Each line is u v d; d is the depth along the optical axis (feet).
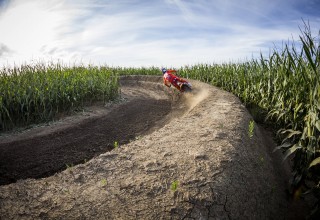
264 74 22.09
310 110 11.90
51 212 8.05
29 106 22.59
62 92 26.68
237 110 19.36
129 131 21.88
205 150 11.85
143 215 7.90
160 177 9.78
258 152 14.03
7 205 8.38
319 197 10.81
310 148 11.27
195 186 9.12
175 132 14.96
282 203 12.19
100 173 10.42
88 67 44.42
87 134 20.75
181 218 7.85
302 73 12.17
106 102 32.60
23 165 15.10
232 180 9.87
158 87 46.26
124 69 77.56
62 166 15.11
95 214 7.96
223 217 8.34
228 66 36.55
